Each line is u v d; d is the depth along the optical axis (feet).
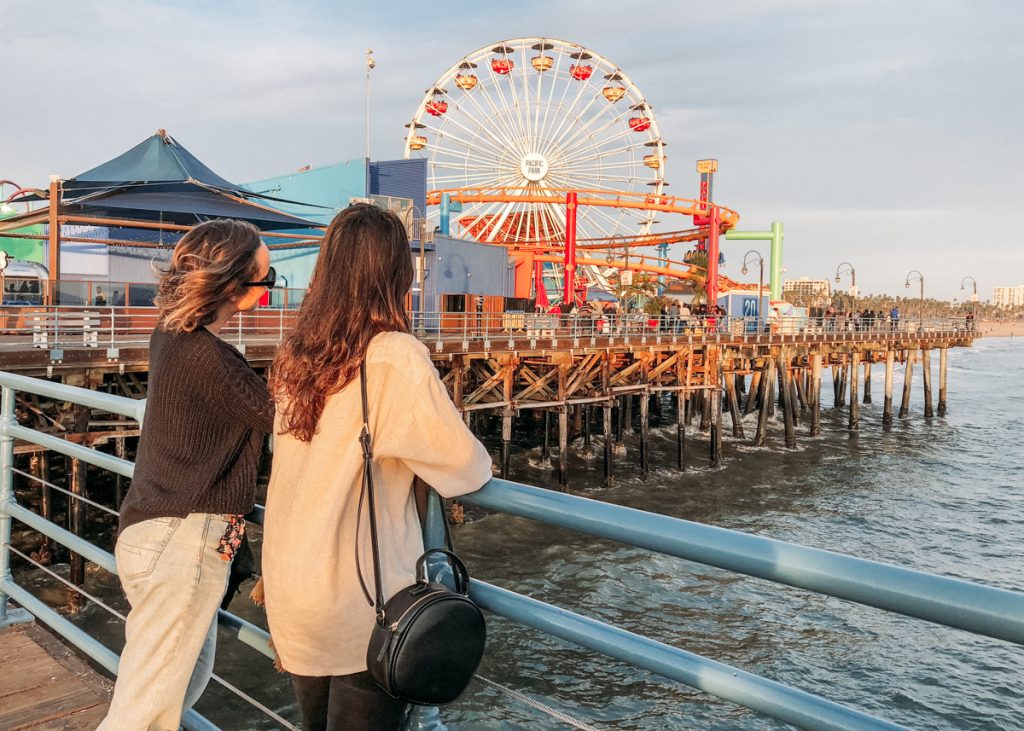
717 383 96.84
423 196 105.70
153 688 6.79
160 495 6.72
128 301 58.90
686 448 96.84
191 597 6.81
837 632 37.88
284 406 5.76
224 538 6.92
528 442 93.56
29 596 12.36
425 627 5.14
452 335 76.48
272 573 5.74
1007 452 98.68
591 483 76.95
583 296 168.25
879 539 58.13
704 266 188.85
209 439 6.74
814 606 40.81
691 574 45.16
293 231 85.35
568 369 79.05
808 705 4.48
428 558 5.67
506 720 29.27
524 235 177.17
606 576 44.91
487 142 176.14
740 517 64.59
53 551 45.42
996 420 131.13
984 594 3.79
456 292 106.32
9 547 13.05
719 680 4.81
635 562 47.03
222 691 31.19
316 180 103.50
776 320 123.54
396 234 5.77
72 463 44.06
